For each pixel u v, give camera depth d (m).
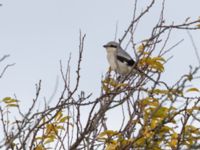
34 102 9.77
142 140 9.03
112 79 11.44
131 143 9.07
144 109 9.74
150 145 8.92
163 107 9.35
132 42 11.92
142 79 11.25
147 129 9.19
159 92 9.95
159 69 11.08
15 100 10.36
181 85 9.26
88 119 9.99
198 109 9.34
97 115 10.11
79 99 10.18
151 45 11.64
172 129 9.23
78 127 9.91
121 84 10.93
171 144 9.05
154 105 9.70
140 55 11.48
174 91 9.32
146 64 11.23
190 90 9.59
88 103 10.15
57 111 10.27
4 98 10.37
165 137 9.12
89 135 9.74
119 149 9.22
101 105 10.66
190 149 8.09
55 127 10.15
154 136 8.94
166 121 9.09
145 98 9.84
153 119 9.37
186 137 9.08
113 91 10.91
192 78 9.19
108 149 9.32
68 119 10.22
